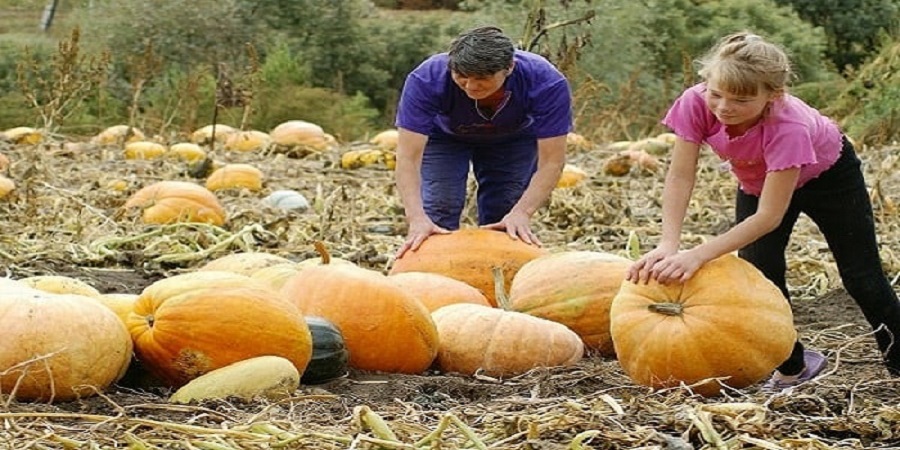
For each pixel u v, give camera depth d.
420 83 6.90
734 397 4.89
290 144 16.08
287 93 19.55
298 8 22.94
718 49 4.78
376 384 5.15
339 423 4.41
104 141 15.96
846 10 25.30
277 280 6.09
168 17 21.48
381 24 24.30
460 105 6.96
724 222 10.39
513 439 4.07
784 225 5.25
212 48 21.64
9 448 3.90
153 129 18.30
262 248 8.59
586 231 9.69
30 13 29.83
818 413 4.59
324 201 10.07
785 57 4.71
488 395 5.10
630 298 5.02
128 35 21.44
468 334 5.54
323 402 4.72
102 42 21.42
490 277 6.68
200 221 9.50
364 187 11.94
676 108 5.05
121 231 9.04
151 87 20.59
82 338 4.63
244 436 4.02
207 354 4.84
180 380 4.89
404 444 3.93
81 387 4.63
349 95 22.97
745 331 4.85
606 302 5.95
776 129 4.83
